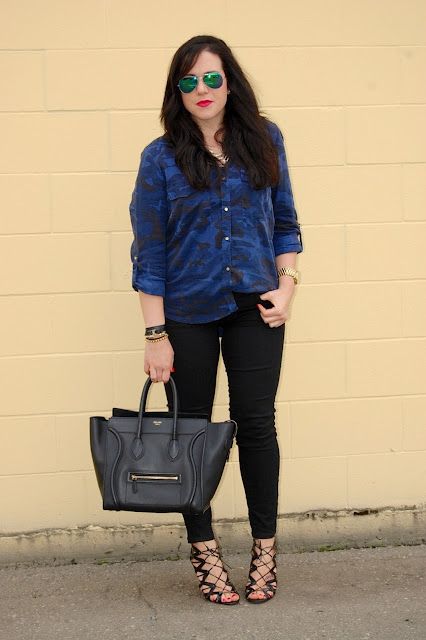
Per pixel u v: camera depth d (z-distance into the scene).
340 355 3.53
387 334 3.54
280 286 2.95
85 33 3.29
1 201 3.33
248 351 2.85
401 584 3.17
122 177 3.36
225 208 2.77
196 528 3.00
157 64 3.33
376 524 3.57
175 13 3.32
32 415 3.43
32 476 3.45
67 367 3.43
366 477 3.57
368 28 3.40
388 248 3.50
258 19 3.35
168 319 2.88
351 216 3.47
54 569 3.42
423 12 3.41
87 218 3.37
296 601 3.03
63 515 3.48
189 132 2.78
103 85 3.32
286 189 2.95
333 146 3.44
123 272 3.41
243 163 2.78
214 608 2.99
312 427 3.55
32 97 3.29
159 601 3.07
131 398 3.47
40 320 3.40
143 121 3.35
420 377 3.57
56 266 3.38
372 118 3.44
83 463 3.47
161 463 2.76
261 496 2.96
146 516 3.49
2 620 2.96
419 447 3.58
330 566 3.37
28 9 3.26
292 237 2.99
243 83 2.81
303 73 3.39
